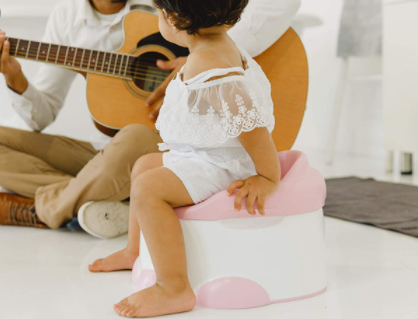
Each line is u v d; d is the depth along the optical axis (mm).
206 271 953
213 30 1014
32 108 1625
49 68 1701
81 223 1406
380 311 933
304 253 998
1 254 1297
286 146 1605
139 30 1613
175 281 921
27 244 1391
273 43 1602
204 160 1008
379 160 2986
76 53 1580
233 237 951
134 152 1401
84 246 1381
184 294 920
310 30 3391
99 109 1588
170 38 1059
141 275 1020
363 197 1970
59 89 1730
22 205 1544
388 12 2568
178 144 1051
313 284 1009
